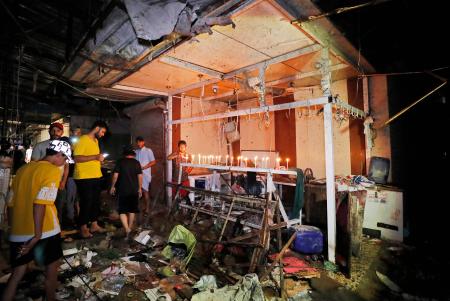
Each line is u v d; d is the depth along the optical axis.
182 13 2.94
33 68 6.72
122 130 11.14
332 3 3.39
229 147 9.62
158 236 5.10
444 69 4.98
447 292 3.38
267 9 3.09
